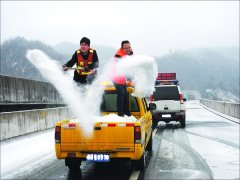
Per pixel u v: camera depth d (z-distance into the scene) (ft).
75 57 26.89
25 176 25.18
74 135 23.32
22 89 57.26
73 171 26.86
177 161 29.60
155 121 60.29
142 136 24.26
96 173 26.17
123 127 23.07
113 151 23.15
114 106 30.37
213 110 119.34
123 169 27.43
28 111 45.75
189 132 51.44
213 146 37.32
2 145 36.73
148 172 25.68
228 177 23.94
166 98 59.52
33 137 43.19
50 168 27.81
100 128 23.13
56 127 23.62
